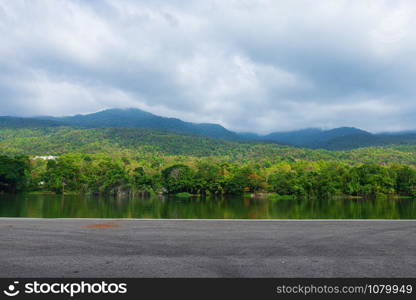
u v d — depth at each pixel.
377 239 8.12
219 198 95.25
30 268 5.68
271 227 9.55
